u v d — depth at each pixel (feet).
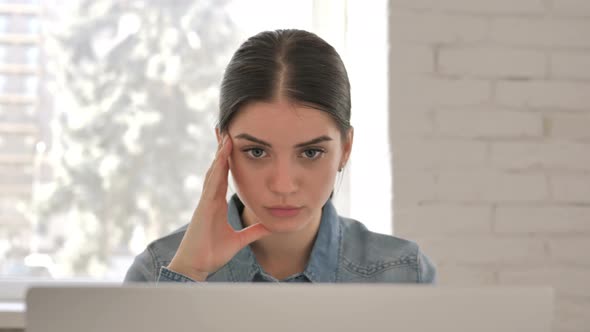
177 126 6.73
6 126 6.59
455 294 2.27
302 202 3.50
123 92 6.70
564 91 6.08
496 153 5.99
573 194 6.06
